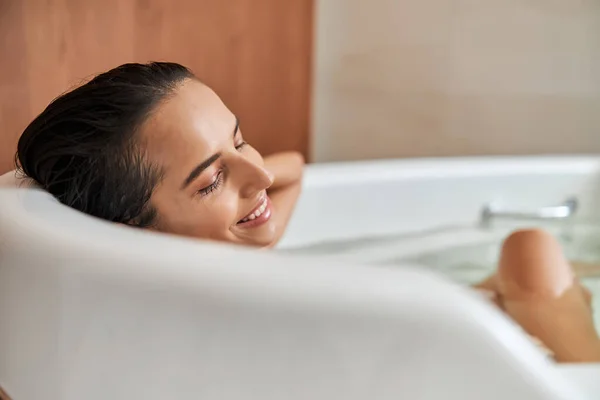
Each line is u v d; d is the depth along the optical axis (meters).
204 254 0.53
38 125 0.69
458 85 1.62
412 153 1.67
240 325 0.50
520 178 1.29
